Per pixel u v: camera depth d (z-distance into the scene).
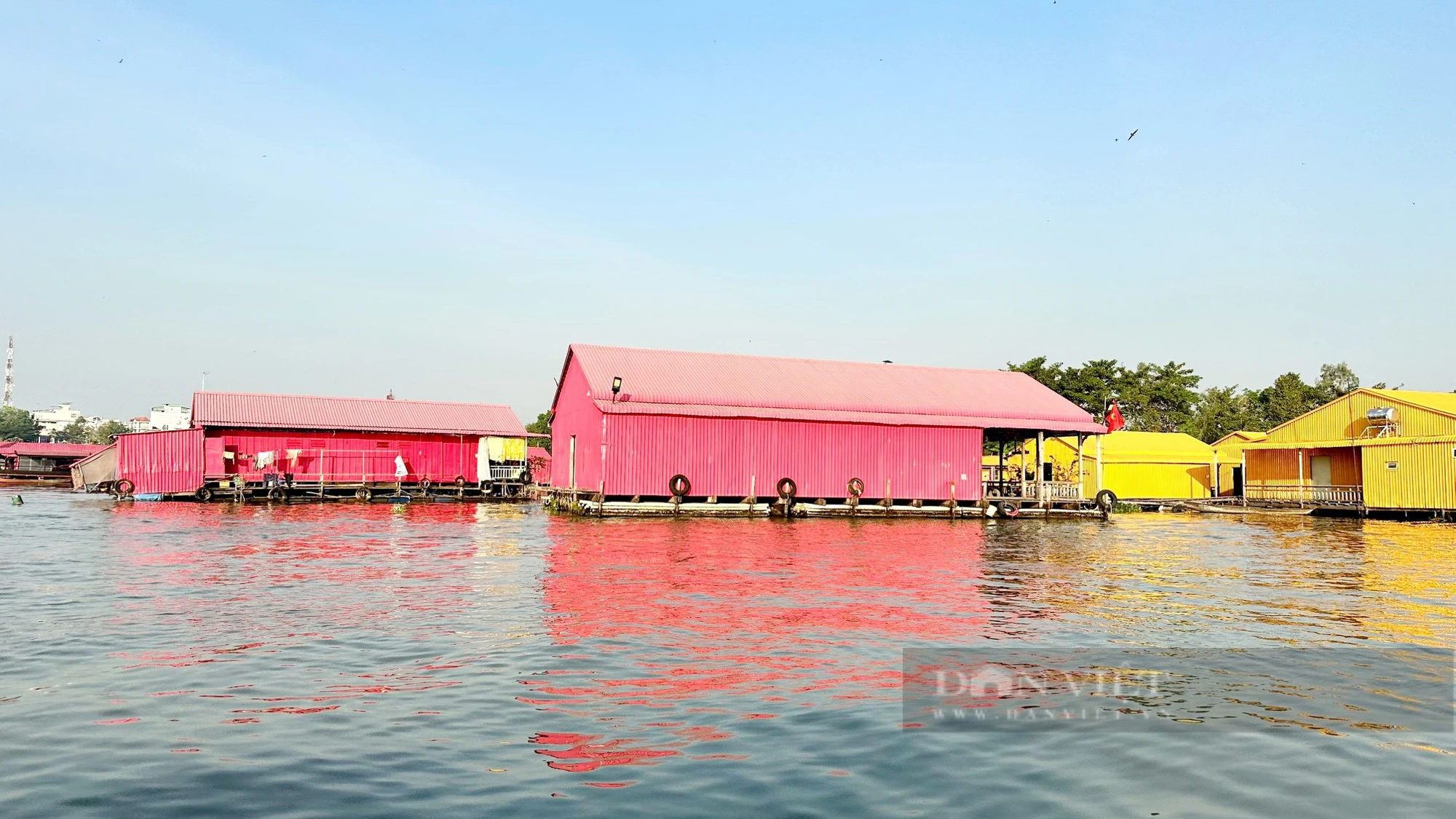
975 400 53.69
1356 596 20.83
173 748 9.31
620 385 46.09
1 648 13.79
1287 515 56.19
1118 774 8.87
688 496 46.75
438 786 8.32
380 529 36.28
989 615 17.66
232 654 13.48
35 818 7.53
